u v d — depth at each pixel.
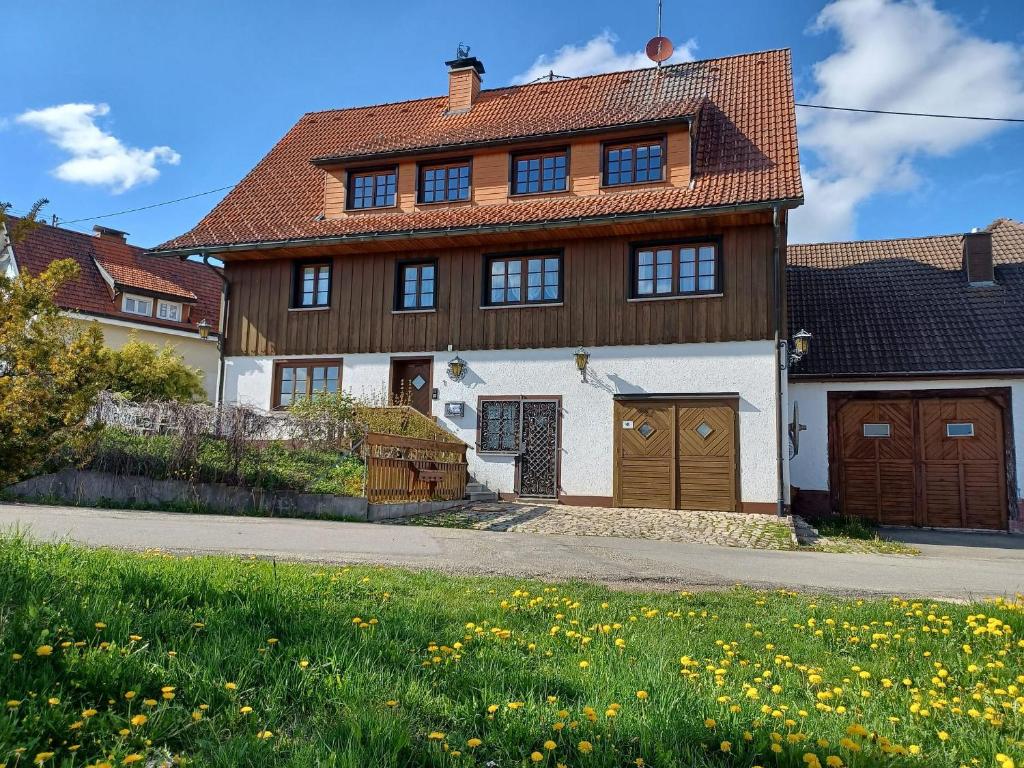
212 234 18.69
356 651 3.90
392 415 15.66
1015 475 17.00
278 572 6.35
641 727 3.05
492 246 17.11
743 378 15.09
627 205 15.67
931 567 8.95
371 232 16.84
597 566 8.12
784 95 17.91
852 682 4.00
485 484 16.50
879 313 19.88
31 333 6.55
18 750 2.58
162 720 2.99
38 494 13.13
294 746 2.84
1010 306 18.97
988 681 4.13
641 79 20.31
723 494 14.95
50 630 3.81
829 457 18.34
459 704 3.31
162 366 19.70
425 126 21.11
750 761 2.86
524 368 16.59
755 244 15.30
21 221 6.66
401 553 8.43
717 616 5.65
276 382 18.45
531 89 21.33
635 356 15.84
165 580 5.18
